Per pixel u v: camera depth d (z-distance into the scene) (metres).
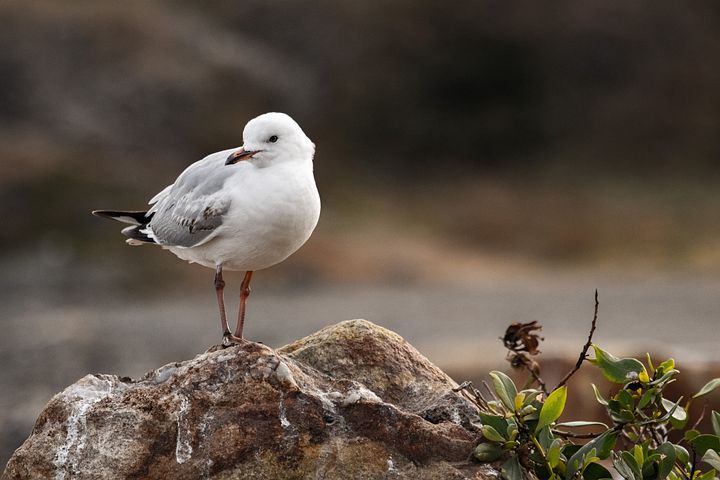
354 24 35.38
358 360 5.87
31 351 15.89
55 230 24.44
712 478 5.62
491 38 34.72
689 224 25.98
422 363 5.95
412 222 27.91
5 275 22.52
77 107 29.56
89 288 21.78
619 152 33.22
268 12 35.28
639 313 17.69
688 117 33.75
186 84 30.94
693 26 35.16
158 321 18.34
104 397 5.53
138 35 31.58
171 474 5.32
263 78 32.88
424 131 33.91
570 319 17.22
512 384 5.56
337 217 27.77
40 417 5.55
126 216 6.91
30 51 30.12
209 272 22.50
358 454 5.34
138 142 29.45
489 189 31.11
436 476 5.30
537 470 5.50
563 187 31.00
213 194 6.07
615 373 5.72
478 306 19.05
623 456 5.58
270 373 5.45
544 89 34.44
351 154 33.12
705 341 14.74
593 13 35.03
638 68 34.50
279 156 6.00
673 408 5.65
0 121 29.06
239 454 5.33
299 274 22.72
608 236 25.75
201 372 5.50
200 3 35.12
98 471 5.34
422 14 35.28
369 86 34.38
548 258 25.36
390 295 20.91
